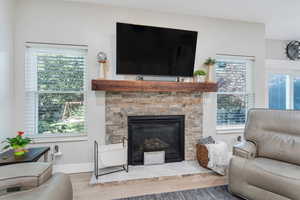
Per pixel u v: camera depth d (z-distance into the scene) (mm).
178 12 2979
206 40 3143
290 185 1529
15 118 2496
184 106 3031
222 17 3166
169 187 2186
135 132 2863
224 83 3322
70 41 2645
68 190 1407
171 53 2838
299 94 4469
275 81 4332
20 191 1189
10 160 1808
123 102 2793
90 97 2705
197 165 2807
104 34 2744
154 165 2791
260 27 3400
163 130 2979
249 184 1834
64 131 2734
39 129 2656
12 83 2445
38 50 2623
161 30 2760
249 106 3434
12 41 2434
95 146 2469
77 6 2660
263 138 2170
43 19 2561
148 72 2773
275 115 2188
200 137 3102
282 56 4383
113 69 2781
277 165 1795
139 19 2871
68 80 2725
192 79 3068
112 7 2770
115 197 1963
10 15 2375
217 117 3305
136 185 2234
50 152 2596
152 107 2896
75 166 2666
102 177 2369
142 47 2715
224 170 2535
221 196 1987
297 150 1876
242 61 3396
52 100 2695
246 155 1978
